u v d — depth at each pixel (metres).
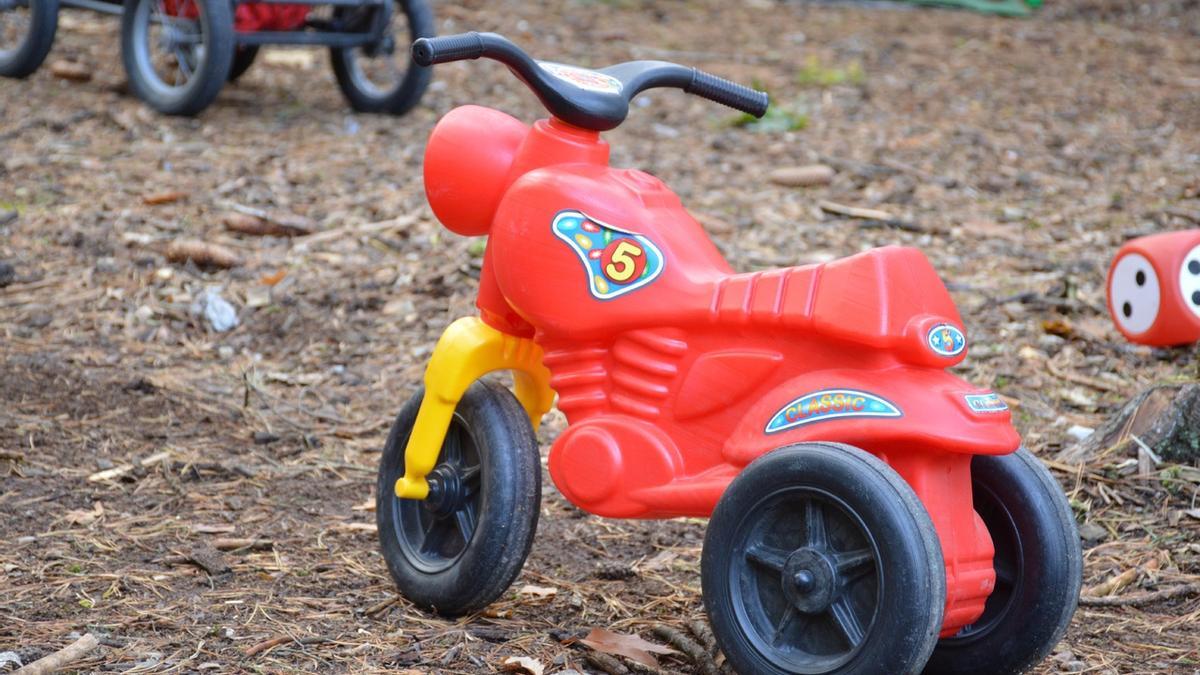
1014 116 8.47
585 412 2.66
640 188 2.64
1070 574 2.37
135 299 5.06
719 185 6.73
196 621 2.76
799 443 2.28
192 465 3.76
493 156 2.75
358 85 7.76
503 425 2.77
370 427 4.17
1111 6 12.69
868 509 2.15
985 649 2.43
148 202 5.98
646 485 2.57
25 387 4.24
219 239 5.66
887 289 2.29
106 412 4.13
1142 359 4.69
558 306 2.61
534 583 3.11
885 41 10.66
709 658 2.62
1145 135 8.11
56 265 5.33
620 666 2.59
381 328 4.97
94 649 2.55
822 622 2.27
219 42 6.99
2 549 3.13
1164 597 3.06
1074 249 5.95
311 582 3.04
